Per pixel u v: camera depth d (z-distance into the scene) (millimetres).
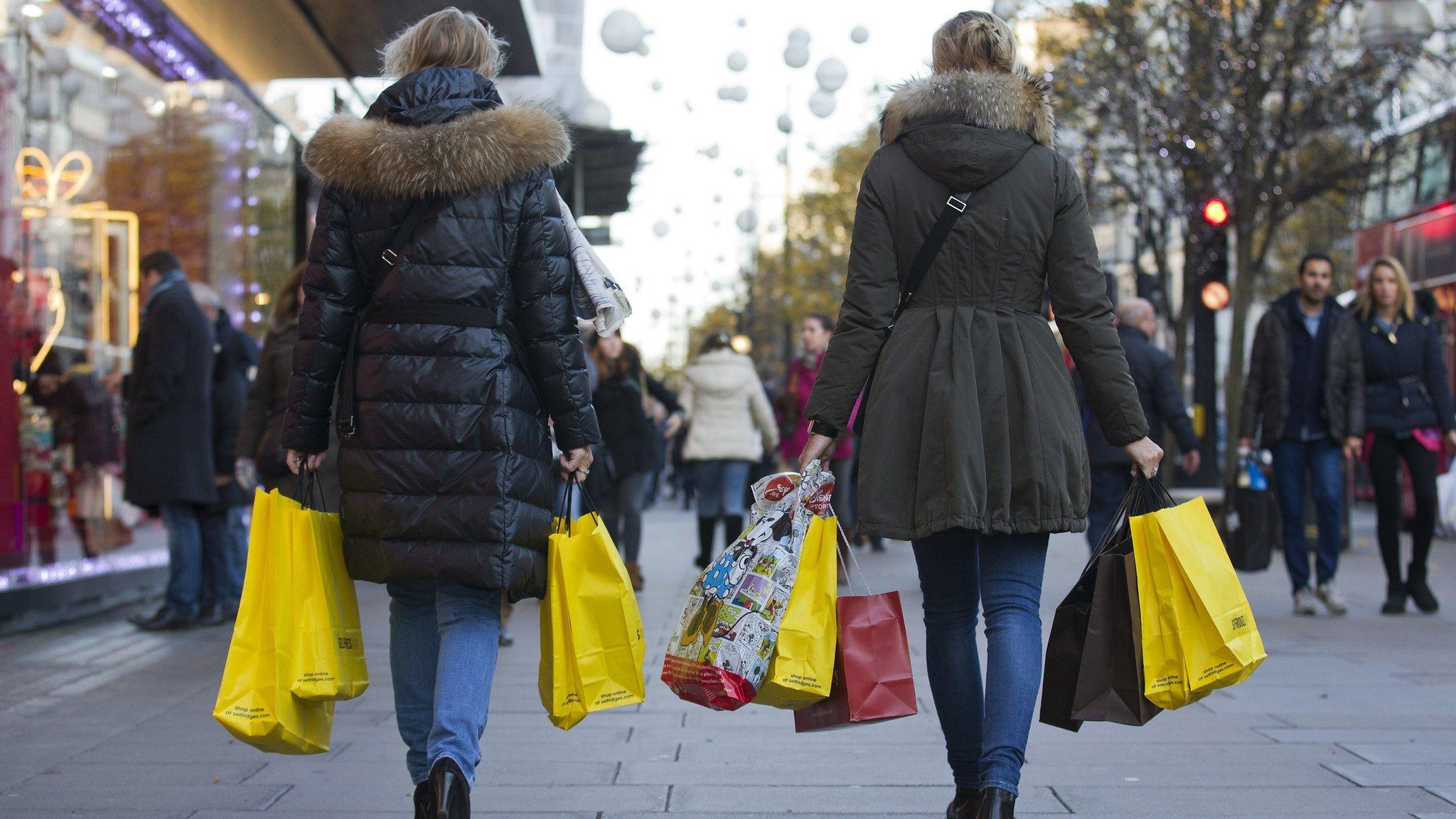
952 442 5242
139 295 15383
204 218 17016
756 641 5328
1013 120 5395
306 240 20344
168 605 12758
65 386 13750
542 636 5586
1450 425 13430
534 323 5383
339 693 5402
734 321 74125
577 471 5641
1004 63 5703
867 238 5500
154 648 11539
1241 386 25781
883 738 8008
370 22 16328
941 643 5641
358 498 5316
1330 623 12891
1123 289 35625
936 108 5434
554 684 5402
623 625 5488
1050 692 5676
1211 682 5324
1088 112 28469
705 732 8195
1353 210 31984
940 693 5648
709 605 5434
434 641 5664
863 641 5496
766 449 17391
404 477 5227
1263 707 8922
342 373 5422
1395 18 17828
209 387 12812
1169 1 26391
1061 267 5469
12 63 13141
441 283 5258
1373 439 13453
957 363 5309
